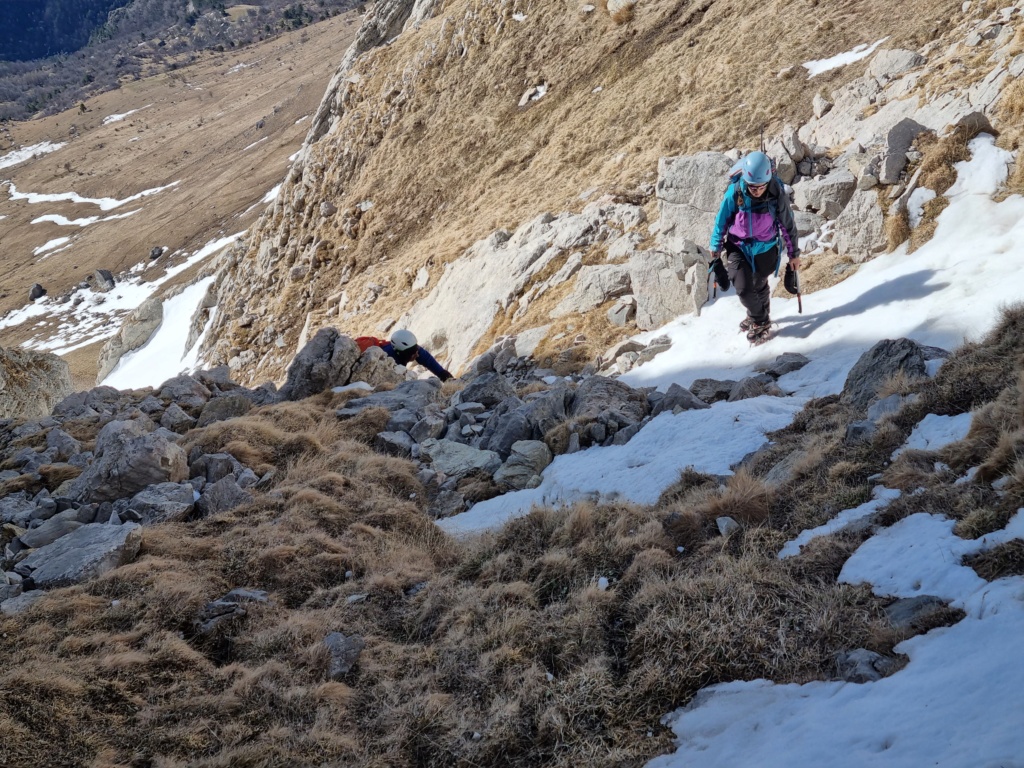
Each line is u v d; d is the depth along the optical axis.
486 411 10.84
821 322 11.32
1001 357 6.56
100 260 132.88
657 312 14.62
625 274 16.14
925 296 10.36
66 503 8.25
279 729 4.68
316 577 6.66
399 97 39.53
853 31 21.12
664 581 5.46
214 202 141.88
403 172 36.53
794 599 4.86
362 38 49.19
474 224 28.06
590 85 31.48
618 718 4.46
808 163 15.15
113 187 182.62
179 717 4.84
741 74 22.88
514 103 34.44
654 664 4.71
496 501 8.54
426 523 7.78
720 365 11.84
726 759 3.78
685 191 15.45
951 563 4.51
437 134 36.62
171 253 126.31
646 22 31.34
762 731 3.92
